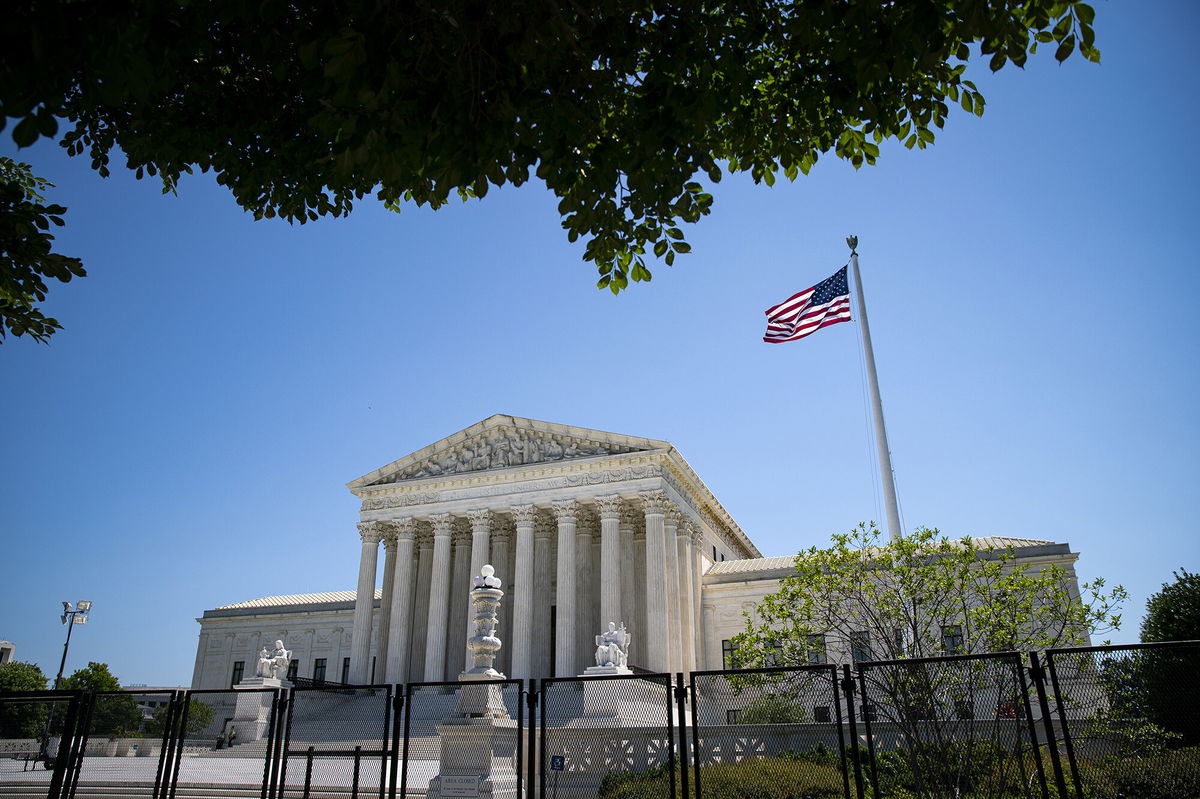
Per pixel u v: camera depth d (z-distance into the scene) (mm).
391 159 11664
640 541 76188
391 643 73000
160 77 10242
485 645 27438
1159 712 13992
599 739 17500
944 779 17984
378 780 27812
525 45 12234
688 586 72188
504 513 75562
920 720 19312
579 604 72875
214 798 30516
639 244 16047
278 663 58469
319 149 15383
